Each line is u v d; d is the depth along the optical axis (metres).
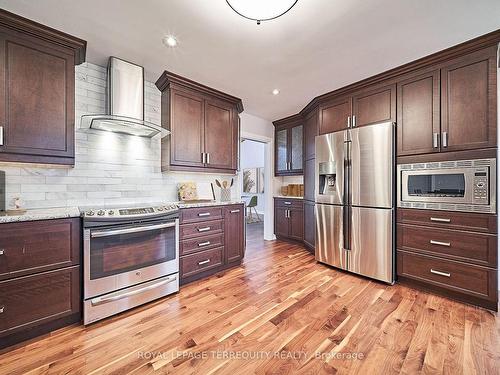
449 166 2.13
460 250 2.08
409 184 2.38
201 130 2.91
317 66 2.44
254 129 4.34
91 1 1.56
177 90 2.67
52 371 1.32
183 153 2.72
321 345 1.54
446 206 2.15
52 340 1.58
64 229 1.70
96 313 1.79
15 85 1.70
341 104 2.97
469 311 1.93
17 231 1.51
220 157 3.13
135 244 2.03
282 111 4.02
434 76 2.23
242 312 1.94
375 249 2.54
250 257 3.45
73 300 1.73
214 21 1.77
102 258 1.84
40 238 1.60
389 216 2.44
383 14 1.69
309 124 3.71
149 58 2.30
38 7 1.61
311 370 1.34
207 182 3.33
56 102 1.88
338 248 2.87
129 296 1.95
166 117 2.69
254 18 1.53
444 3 1.58
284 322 1.80
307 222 3.80
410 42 2.03
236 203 3.04
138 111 2.40
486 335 1.62
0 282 1.46
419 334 1.64
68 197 2.22
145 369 1.34
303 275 2.74
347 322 1.79
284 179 4.90
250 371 1.33
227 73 2.61
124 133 2.57
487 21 1.76
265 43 2.05
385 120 2.56
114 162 2.51
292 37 1.96
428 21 1.76
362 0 1.56
